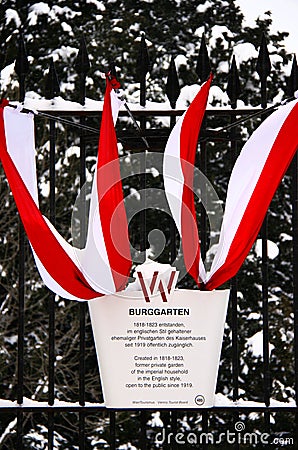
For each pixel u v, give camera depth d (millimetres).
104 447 9844
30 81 10812
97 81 10625
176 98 4434
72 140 10492
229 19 11805
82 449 4277
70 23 11195
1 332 9906
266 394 4312
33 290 9875
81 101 4461
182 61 10883
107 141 4016
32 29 11070
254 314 10148
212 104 9758
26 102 4426
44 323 9977
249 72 10844
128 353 4117
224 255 4148
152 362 4109
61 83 10789
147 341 4113
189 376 4109
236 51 10938
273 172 4137
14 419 9820
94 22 11219
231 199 4180
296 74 4422
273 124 4172
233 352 4379
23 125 4137
